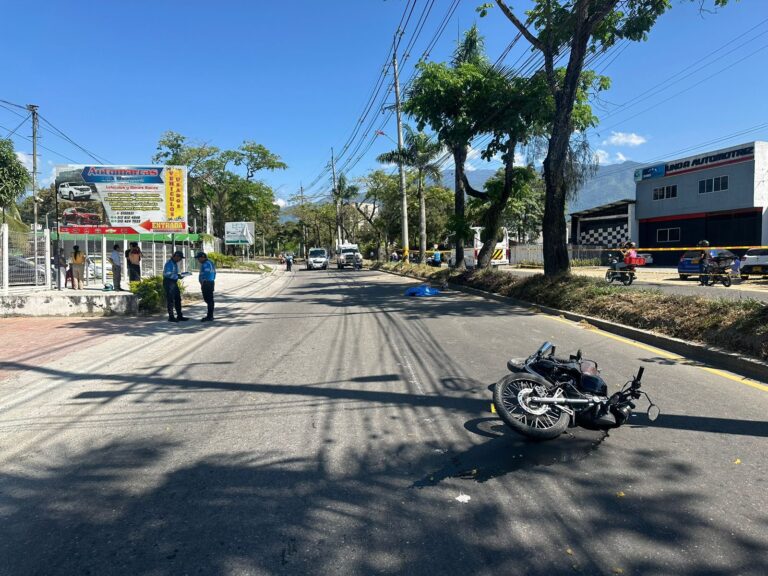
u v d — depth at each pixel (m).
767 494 3.83
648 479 4.11
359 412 5.87
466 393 6.46
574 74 14.19
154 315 15.14
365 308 15.89
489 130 19.66
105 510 3.85
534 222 55.19
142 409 6.21
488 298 17.83
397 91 34.38
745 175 34.41
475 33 23.52
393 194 55.06
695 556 3.12
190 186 56.47
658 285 20.66
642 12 13.79
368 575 3.03
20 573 3.13
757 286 19.52
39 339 10.97
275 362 8.55
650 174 41.72
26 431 5.53
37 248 19.53
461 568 3.07
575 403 4.88
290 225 109.88
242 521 3.65
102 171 23.77
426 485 4.11
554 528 3.46
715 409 5.65
